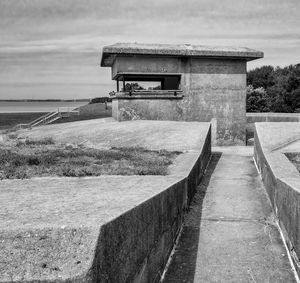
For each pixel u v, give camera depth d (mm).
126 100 20047
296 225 5020
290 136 12367
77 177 6801
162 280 4844
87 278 2467
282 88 49969
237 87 20906
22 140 16828
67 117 30562
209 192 9062
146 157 10156
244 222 6953
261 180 10172
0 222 3000
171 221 5645
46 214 3299
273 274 4980
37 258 2570
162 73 20188
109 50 19203
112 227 2973
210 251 5719
